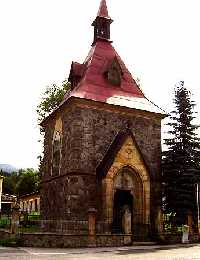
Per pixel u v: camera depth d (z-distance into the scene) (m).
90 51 30.67
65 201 24.69
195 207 26.27
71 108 25.89
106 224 23.08
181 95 28.52
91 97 25.66
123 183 24.91
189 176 26.47
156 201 26.34
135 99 28.05
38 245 20.61
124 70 30.02
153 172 26.88
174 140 27.77
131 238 22.14
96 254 17.34
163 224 25.06
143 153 26.81
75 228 22.48
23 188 72.94
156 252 18.14
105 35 31.34
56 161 27.95
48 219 27.80
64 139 26.56
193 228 25.56
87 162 24.62
